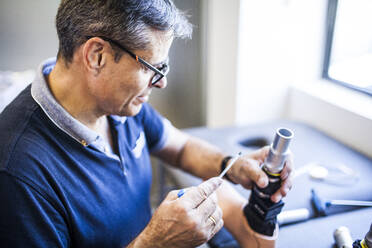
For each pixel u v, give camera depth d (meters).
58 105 0.59
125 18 0.51
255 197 0.67
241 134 1.18
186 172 0.97
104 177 0.67
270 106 1.39
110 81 0.57
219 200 0.79
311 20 1.24
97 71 0.56
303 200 0.81
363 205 0.78
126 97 0.60
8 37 1.37
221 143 1.12
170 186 1.39
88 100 0.62
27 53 1.42
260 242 0.66
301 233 0.71
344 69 1.23
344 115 1.07
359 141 1.04
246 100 1.35
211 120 1.55
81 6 0.52
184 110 1.65
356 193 0.83
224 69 1.34
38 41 1.40
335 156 1.00
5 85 1.35
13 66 1.44
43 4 1.32
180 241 0.57
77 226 0.61
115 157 0.69
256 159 0.78
